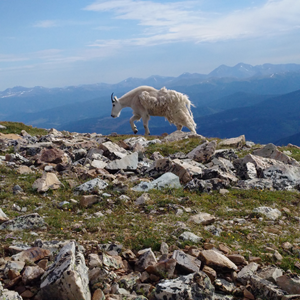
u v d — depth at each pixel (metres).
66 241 6.70
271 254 6.88
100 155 15.36
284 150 19.52
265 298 5.17
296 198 11.66
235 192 11.79
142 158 15.95
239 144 19.61
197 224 8.60
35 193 10.83
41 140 20.20
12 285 5.10
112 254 6.43
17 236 7.19
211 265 5.87
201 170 13.30
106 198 10.36
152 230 7.87
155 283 5.55
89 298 4.75
